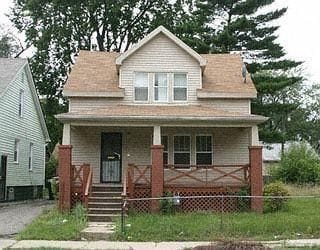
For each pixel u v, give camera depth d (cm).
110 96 2475
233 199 2097
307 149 3778
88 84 2527
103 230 1669
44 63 4247
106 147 2484
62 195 2056
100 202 2064
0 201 2789
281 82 3656
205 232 1630
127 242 1536
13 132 3009
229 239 1520
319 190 2888
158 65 2516
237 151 2498
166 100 2500
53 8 4250
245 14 3909
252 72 3856
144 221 1764
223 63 2802
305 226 1677
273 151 6222
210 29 3944
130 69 2509
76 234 1611
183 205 2112
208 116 2175
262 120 2170
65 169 2081
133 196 2105
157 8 4422
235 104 2523
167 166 2172
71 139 2475
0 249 1391
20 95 3148
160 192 2067
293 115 7306
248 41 3859
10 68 3031
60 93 4341
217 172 2414
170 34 2506
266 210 2047
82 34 4322
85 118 2147
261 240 1549
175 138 2503
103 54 2866
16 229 1769
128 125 2189
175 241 1555
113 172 2469
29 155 3388
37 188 3588
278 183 2258
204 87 2536
